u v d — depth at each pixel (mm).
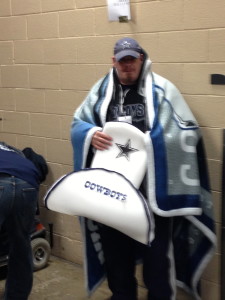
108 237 2475
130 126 2252
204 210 2428
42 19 3105
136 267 2914
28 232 2367
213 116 2461
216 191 2516
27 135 3406
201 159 2428
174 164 2258
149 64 2369
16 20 3254
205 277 2652
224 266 2254
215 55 2393
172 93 2361
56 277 3098
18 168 2268
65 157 3203
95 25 2846
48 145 3287
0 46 3402
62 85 3109
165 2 2520
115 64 2354
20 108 3402
